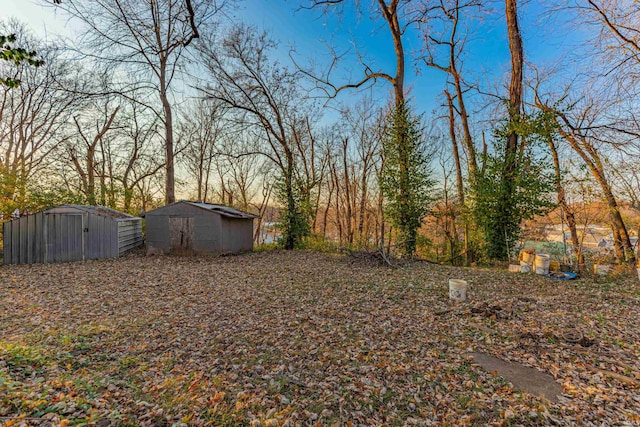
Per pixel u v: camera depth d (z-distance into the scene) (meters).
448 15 14.73
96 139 19.50
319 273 10.07
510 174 11.83
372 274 9.84
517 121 11.76
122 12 13.43
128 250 14.59
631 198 10.87
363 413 3.06
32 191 15.91
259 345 4.68
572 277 8.54
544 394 3.26
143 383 3.57
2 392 2.80
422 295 7.28
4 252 11.16
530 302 6.51
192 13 7.55
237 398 3.28
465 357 4.15
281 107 17.75
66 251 12.03
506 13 12.63
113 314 6.06
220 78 15.99
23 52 4.99
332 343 4.73
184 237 13.93
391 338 4.87
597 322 5.20
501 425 2.80
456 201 17.53
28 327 5.28
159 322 5.63
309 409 3.12
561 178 11.54
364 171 25.47
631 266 9.68
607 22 9.97
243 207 27.39
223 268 11.00
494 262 12.08
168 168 17.11
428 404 3.19
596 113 11.18
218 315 6.03
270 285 8.45
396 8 13.69
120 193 19.19
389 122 14.18
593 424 2.75
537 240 14.30
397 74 14.28
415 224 13.93
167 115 17.00
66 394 3.08
